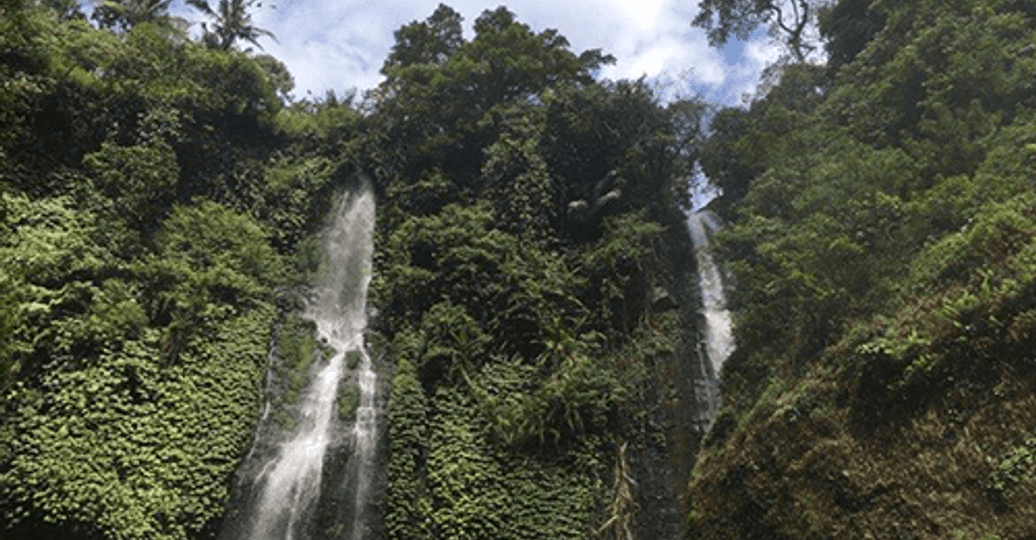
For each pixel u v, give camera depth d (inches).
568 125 827.4
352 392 594.6
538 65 920.3
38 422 410.3
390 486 509.4
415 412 559.2
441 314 626.5
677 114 896.9
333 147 868.6
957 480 341.1
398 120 890.7
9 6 561.0
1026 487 309.4
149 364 490.6
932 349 386.9
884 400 402.0
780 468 446.0
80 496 392.5
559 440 542.6
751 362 589.6
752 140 796.0
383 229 785.6
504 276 651.5
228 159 742.5
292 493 499.5
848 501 390.9
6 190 520.1
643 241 762.2
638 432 582.2
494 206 746.8
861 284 509.7
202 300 565.9
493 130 853.8
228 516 465.1
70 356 452.4
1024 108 572.7
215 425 495.2
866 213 534.6
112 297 506.9
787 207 684.7
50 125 591.5
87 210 563.2
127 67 672.4
